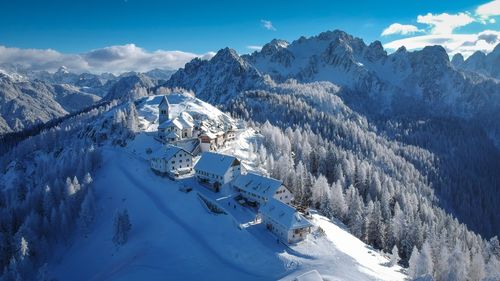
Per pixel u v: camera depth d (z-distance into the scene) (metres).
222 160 126.94
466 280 93.69
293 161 161.12
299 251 90.62
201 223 106.12
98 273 98.75
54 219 115.25
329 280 78.06
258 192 113.12
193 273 85.62
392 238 118.38
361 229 116.12
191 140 167.50
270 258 87.56
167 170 136.50
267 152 172.62
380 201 147.00
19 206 126.81
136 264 91.62
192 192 121.38
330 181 165.50
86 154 149.88
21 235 106.00
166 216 112.38
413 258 91.69
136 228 111.44
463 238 134.75
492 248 119.25
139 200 124.12
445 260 94.88
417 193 196.38
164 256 93.94
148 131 183.88
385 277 85.19
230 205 112.94
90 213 120.12
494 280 85.94
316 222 110.38
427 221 142.00
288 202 114.31
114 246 106.38
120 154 163.00
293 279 72.12
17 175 185.25
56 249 112.69
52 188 128.62
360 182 162.12
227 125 194.25
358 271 84.38
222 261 89.75
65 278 102.31
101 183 140.38
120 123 187.25
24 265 100.62
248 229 99.81
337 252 91.81
